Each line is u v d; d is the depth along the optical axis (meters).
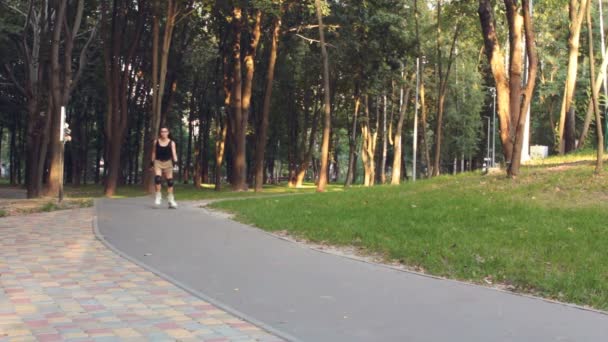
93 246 10.05
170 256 9.44
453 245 9.41
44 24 26.55
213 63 43.56
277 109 46.53
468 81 49.88
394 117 53.41
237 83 30.41
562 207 11.46
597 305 6.81
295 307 6.71
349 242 10.60
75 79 25.94
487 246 9.23
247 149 54.88
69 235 11.17
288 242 10.99
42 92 28.62
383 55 34.03
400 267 8.98
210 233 11.84
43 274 7.90
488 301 7.04
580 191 12.66
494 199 12.69
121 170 49.06
